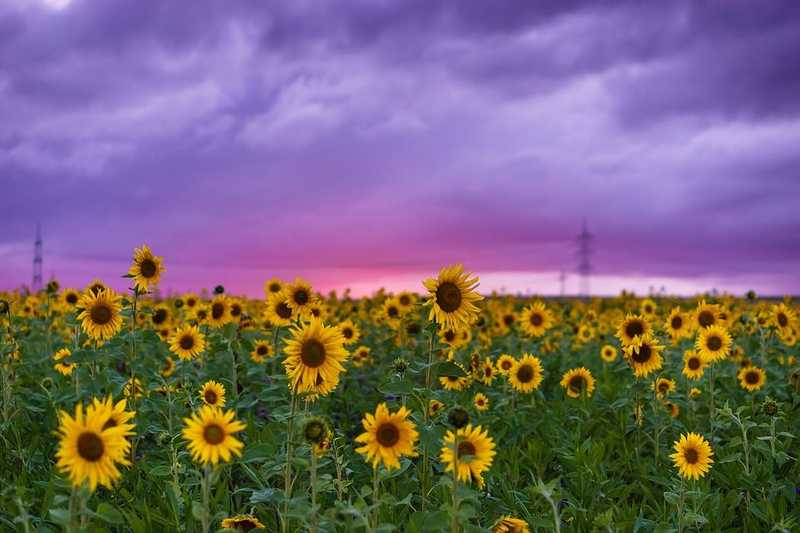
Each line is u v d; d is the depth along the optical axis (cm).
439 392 475
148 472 548
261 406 827
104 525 480
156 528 478
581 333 1307
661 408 742
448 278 497
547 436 734
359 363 1022
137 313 687
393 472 450
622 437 723
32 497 507
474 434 429
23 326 990
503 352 1132
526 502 551
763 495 580
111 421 370
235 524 448
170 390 648
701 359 795
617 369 815
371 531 389
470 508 400
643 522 514
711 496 559
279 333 836
